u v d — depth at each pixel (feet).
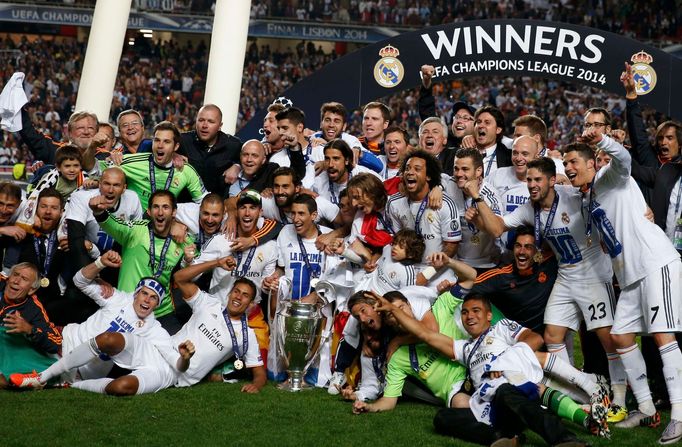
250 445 16.10
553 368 18.15
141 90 85.46
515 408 15.87
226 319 20.72
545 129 23.44
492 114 22.93
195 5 87.40
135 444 16.07
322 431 17.06
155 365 20.21
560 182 20.53
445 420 16.96
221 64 31.24
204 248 21.98
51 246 21.98
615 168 17.35
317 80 29.09
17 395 19.30
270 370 21.50
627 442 16.67
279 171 21.88
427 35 28.81
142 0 86.74
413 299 19.89
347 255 21.13
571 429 17.52
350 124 79.56
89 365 20.26
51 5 85.81
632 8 94.48
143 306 20.42
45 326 20.25
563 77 28.71
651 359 21.13
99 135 23.09
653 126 83.46
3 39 90.79
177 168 22.86
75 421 17.37
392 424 17.63
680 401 16.96
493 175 22.49
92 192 22.34
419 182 20.51
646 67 28.43
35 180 24.68
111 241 23.00
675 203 20.16
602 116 22.88
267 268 21.86
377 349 19.31
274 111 24.30
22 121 25.43
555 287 19.69
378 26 91.15
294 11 90.02
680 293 17.58
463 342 18.71
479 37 28.71
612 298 19.29
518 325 18.67
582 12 94.63
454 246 20.77
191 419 17.69
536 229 19.49
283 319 20.68
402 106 85.92
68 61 87.51
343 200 21.91
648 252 17.46
